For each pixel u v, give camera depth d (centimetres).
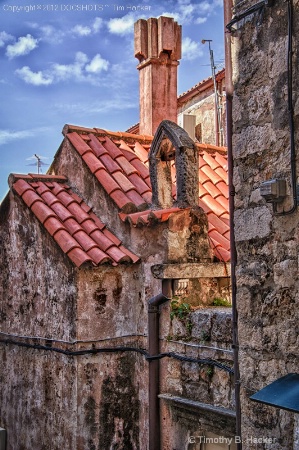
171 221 825
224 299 856
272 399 479
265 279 541
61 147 1045
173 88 1223
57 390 891
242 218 568
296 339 510
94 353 863
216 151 1190
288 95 518
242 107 571
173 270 804
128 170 981
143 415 873
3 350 1045
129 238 900
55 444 888
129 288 897
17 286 1005
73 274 864
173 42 1216
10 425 1008
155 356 824
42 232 936
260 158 552
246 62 568
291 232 517
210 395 748
